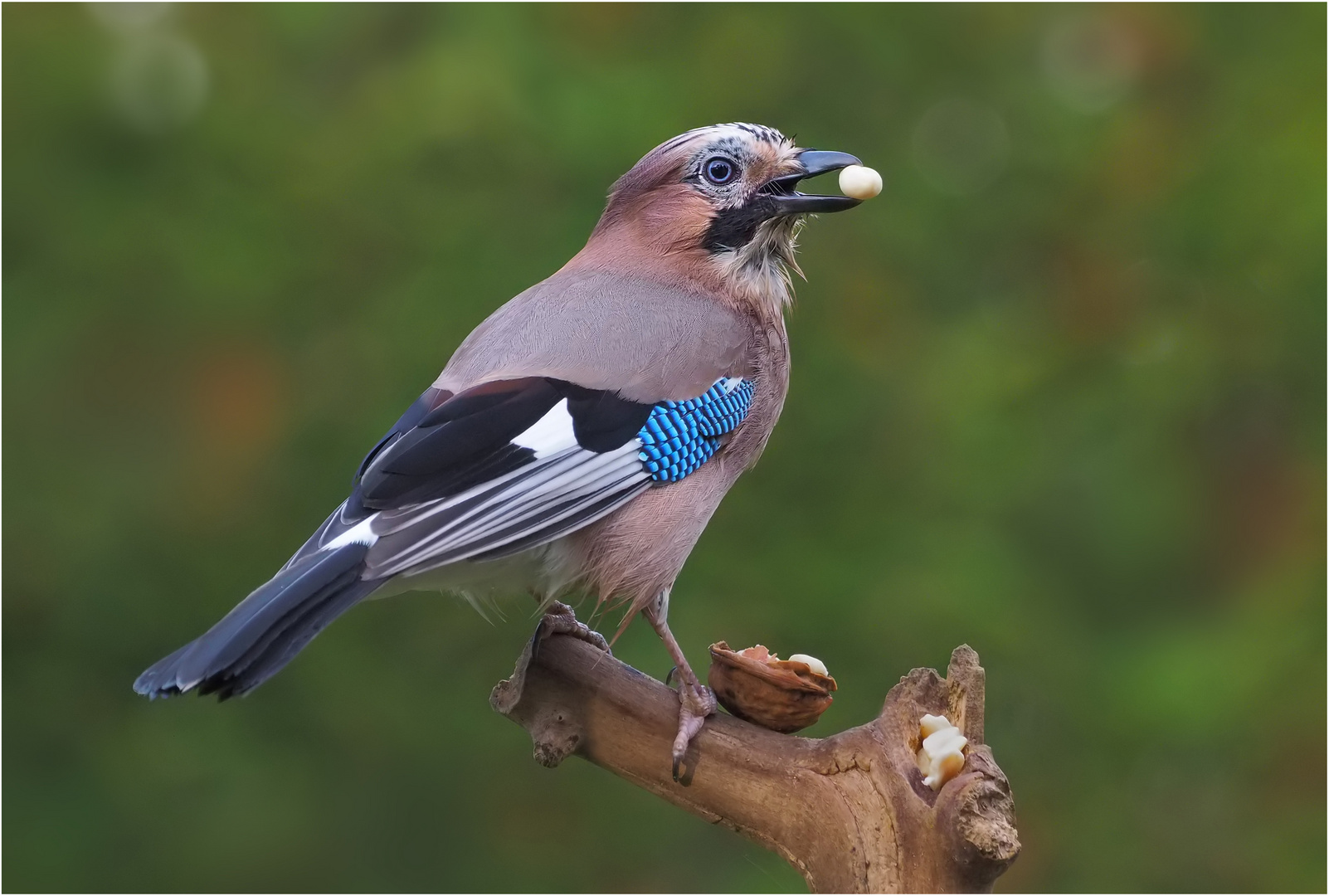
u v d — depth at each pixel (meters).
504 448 6.38
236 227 11.27
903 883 5.28
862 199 7.45
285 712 10.89
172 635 10.95
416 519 6.10
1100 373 11.39
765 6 12.12
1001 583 10.56
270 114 11.84
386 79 11.93
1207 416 11.28
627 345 6.84
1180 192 11.59
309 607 5.75
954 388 11.17
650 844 10.78
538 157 11.24
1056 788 10.44
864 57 12.10
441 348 10.83
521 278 10.88
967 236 11.79
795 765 5.59
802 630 10.45
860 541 10.77
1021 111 12.16
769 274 7.63
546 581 6.65
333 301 11.27
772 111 11.77
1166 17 12.27
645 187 7.63
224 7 12.12
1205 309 11.53
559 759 6.02
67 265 11.35
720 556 10.69
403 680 10.89
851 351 11.25
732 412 7.05
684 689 5.91
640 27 12.11
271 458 11.15
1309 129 11.37
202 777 10.72
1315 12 11.84
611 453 6.59
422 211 11.21
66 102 11.45
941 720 5.44
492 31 11.69
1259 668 10.27
